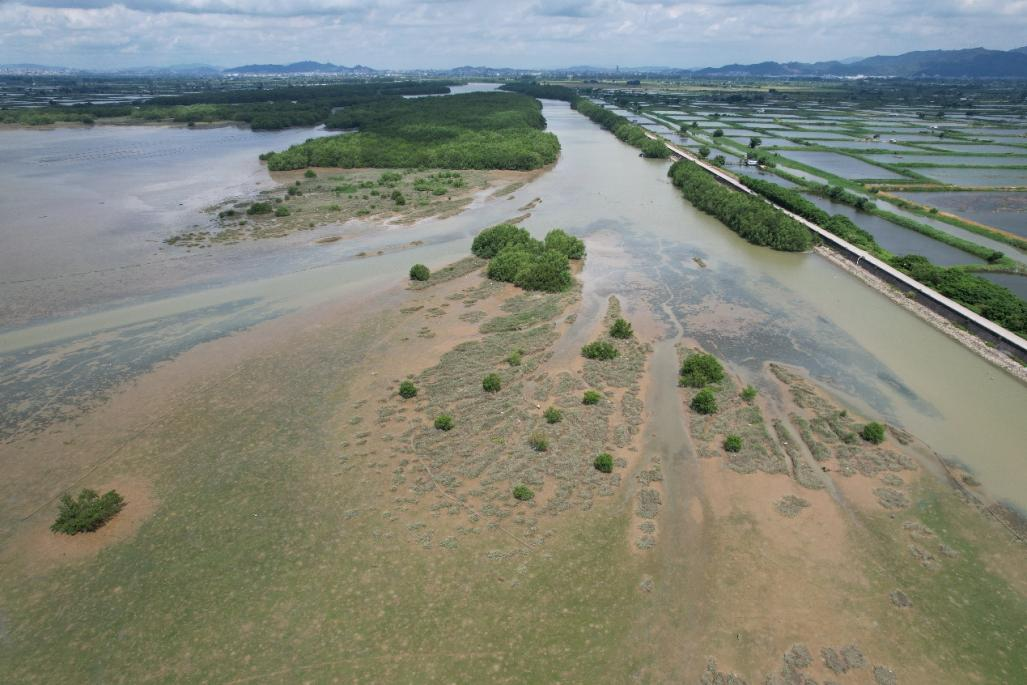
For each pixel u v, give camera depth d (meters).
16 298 53.19
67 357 43.47
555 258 57.78
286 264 61.91
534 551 26.78
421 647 22.44
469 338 46.16
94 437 34.72
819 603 24.39
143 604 24.31
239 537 27.59
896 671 21.78
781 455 33.28
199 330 47.62
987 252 65.00
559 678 21.33
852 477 31.64
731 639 22.81
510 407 37.12
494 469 31.83
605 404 37.53
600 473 31.66
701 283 58.53
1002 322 46.97
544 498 29.95
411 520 28.48
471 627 23.22
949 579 25.64
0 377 40.88
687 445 34.03
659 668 21.70
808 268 63.66
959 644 22.80
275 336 46.66
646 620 23.55
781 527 28.27
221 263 62.03
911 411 37.75
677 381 40.66
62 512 28.03
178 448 33.75
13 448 33.78
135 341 45.81
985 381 41.38
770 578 25.50
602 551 26.81
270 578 25.45
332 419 36.12
